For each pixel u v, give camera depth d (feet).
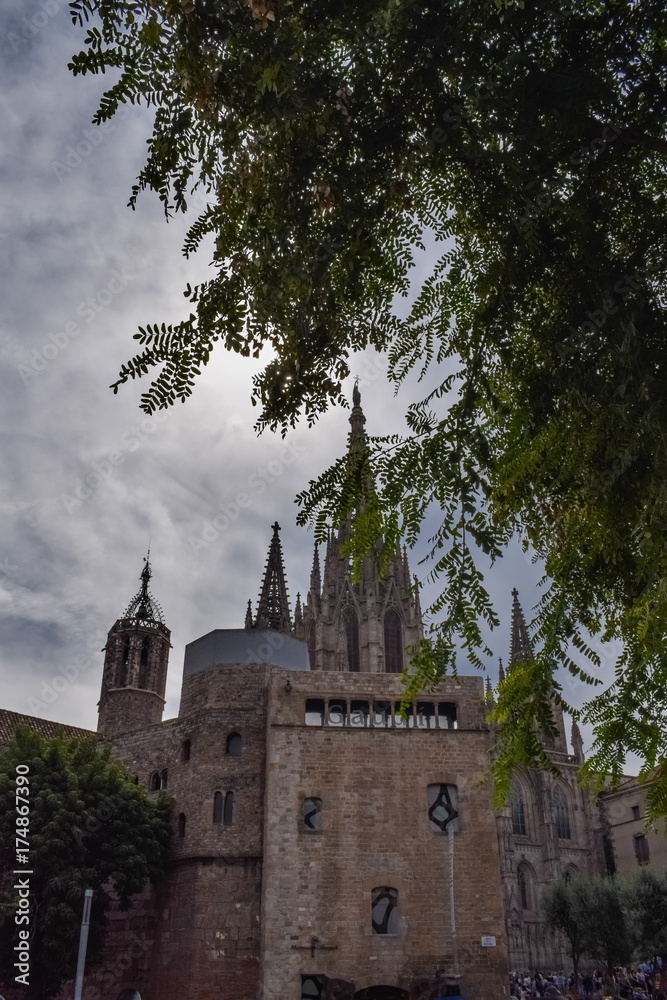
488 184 24.36
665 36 21.86
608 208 23.31
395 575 315.58
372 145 24.54
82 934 95.30
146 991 134.62
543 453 20.26
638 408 19.34
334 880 121.49
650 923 169.78
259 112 23.88
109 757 145.69
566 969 260.83
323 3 23.00
